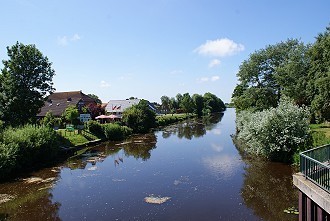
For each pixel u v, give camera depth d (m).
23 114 35.91
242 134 30.75
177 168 25.20
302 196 10.61
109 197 18.20
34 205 17.50
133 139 47.56
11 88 35.12
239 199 16.84
